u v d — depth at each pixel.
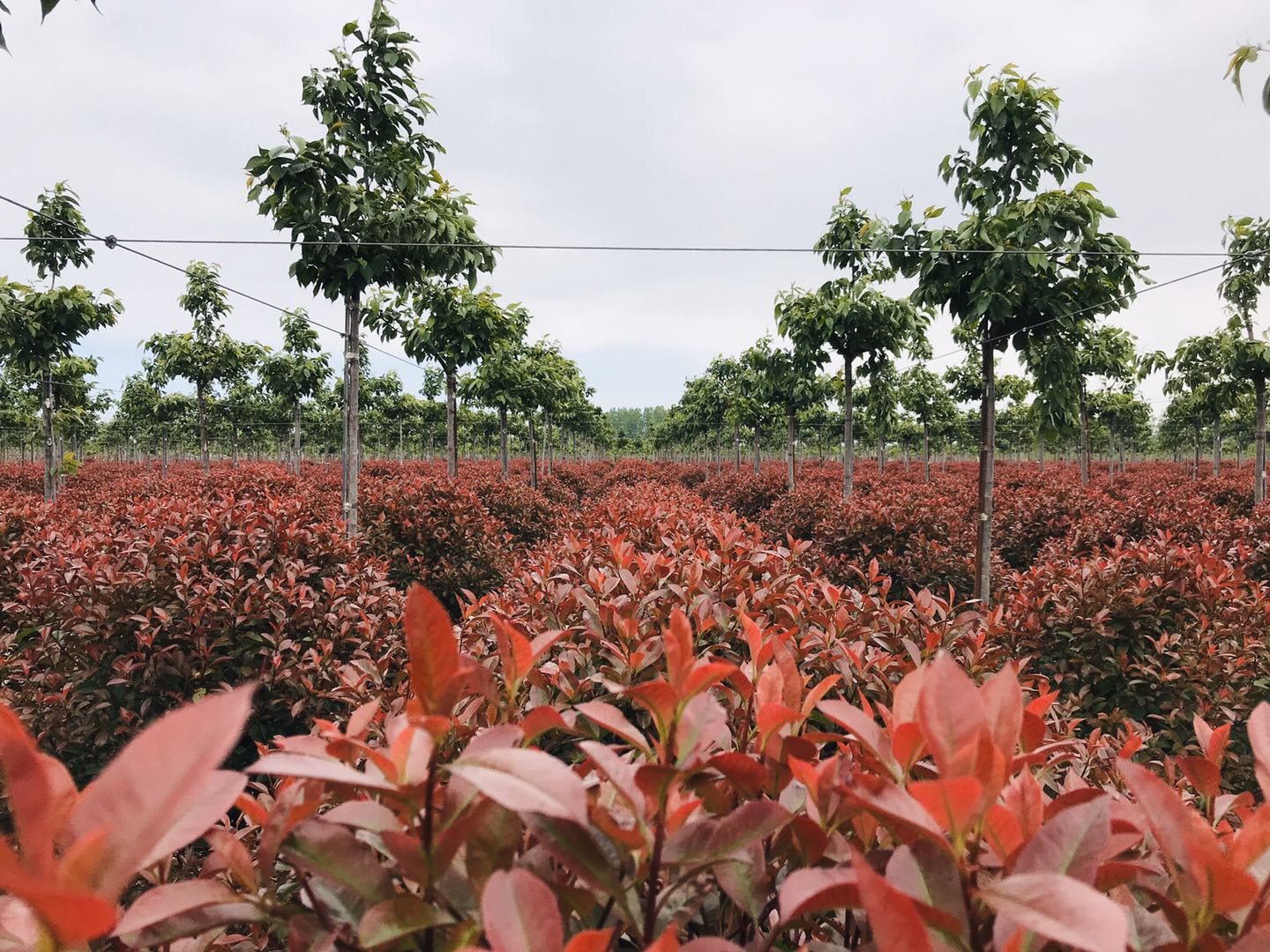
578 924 1.05
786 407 19.58
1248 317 12.72
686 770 0.92
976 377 25.77
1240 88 1.89
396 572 7.79
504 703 1.37
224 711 0.64
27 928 0.74
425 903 0.84
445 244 7.22
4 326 11.96
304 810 0.86
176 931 0.86
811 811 1.04
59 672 4.00
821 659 2.64
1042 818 1.02
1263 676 4.23
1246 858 0.87
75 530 6.09
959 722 0.85
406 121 7.48
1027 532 10.48
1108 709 4.57
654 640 2.47
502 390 17.89
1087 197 5.43
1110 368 14.80
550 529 12.08
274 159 6.69
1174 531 8.66
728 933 1.15
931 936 0.79
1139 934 0.91
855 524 8.77
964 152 6.14
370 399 34.97
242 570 4.51
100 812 0.61
